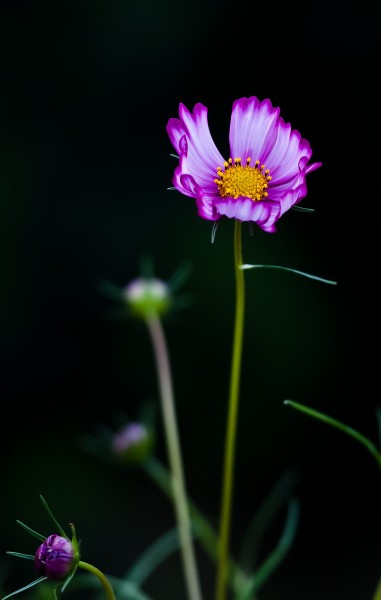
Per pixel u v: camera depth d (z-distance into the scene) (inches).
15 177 60.7
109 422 57.7
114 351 58.5
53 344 58.7
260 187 23.9
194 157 23.9
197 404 56.9
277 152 24.0
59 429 57.6
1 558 53.7
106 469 56.4
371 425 56.7
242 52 61.2
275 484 56.1
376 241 58.2
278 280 57.4
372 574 53.7
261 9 61.2
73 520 54.9
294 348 57.0
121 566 53.5
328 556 54.4
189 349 57.2
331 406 56.9
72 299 59.3
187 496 56.1
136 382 58.0
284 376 56.9
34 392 58.2
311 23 60.6
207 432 56.7
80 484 55.9
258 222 22.8
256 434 56.7
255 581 26.0
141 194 60.7
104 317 59.0
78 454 56.8
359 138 59.2
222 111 61.1
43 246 59.9
